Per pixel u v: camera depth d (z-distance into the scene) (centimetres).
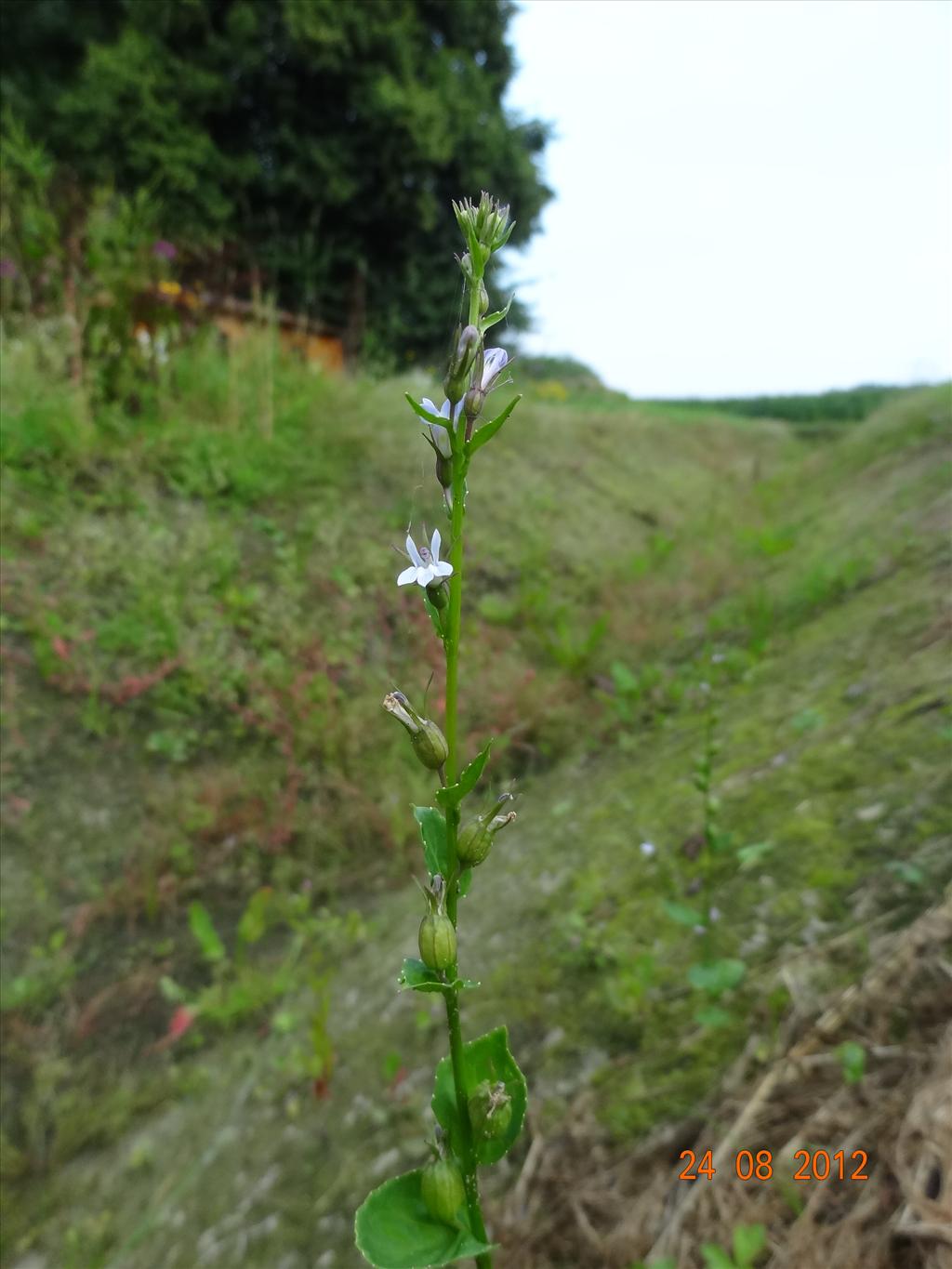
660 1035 270
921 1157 191
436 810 134
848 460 997
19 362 606
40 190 667
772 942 279
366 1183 263
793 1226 195
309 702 507
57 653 461
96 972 371
